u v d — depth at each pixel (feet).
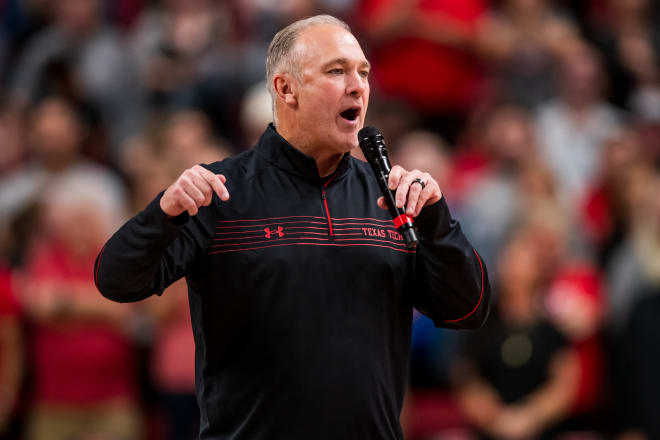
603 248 72.54
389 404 29.43
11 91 92.02
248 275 28.89
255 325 28.68
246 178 30.27
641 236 68.13
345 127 30.09
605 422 65.82
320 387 28.32
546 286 65.67
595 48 93.45
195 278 29.53
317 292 28.89
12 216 72.13
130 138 87.71
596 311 67.10
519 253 64.39
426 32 87.10
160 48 89.61
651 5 99.14
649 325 65.16
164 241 27.53
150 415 67.56
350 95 30.01
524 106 85.46
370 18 88.74
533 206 71.20
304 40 30.25
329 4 90.22
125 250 27.45
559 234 69.15
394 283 29.99
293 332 28.55
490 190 74.33
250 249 29.12
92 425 63.16
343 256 29.45
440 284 29.89
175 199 27.12
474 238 72.59
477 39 87.81
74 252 64.64
